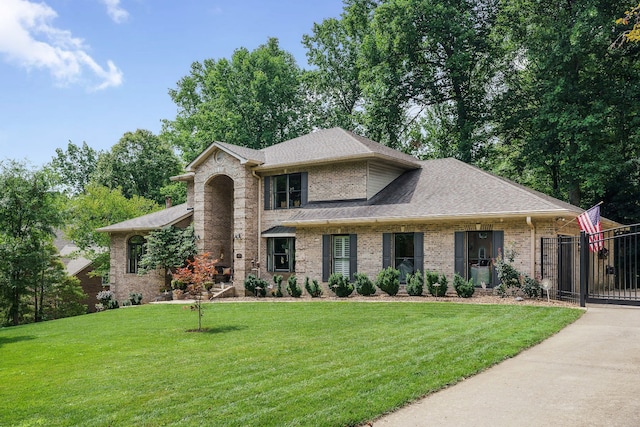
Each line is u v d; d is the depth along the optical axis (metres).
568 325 12.66
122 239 30.73
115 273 30.91
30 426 6.64
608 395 7.04
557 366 8.75
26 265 26.89
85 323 18.34
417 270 21.03
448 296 20.00
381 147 27.22
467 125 34.47
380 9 34.44
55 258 30.28
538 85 31.61
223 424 6.31
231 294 25.67
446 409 6.68
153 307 22.02
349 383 7.91
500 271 18.78
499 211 18.89
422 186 23.45
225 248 28.81
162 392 7.96
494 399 7.05
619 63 28.64
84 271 41.75
